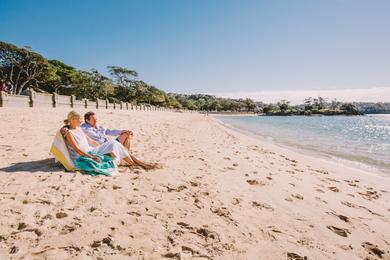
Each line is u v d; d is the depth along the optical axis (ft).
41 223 10.59
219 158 28.22
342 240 11.41
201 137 50.83
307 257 9.76
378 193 20.36
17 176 16.35
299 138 78.54
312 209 14.90
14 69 199.52
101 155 18.48
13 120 39.06
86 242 9.47
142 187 15.99
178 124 83.76
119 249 9.22
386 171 31.17
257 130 112.57
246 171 22.97
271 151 41.06
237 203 14.74
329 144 63.77
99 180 16.48
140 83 364.99
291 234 11.57
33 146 25.88
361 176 26.96
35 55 193.77
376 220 14.17
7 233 9.73
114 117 66.49
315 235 11.67
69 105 84.89
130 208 12.77
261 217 13.12
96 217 11.50
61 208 12.10
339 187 21.09
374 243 11.43
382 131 142.82
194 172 20.79
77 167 17.97
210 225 11.59
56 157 18.12
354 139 82.53
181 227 11.22
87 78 264.31
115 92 344.90
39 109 59.41
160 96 432.66
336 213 14.60
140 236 10.20
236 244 10.25
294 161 32.83
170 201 14.08
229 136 62.28
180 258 8.93
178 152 29.73
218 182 18.53
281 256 9.69
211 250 9.66
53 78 215.51
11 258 8.29
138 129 50.44
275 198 16.24
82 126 20.71
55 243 9.29
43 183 15.25
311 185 20.52
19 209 11.64
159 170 20.34
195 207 13.55
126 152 19.71
